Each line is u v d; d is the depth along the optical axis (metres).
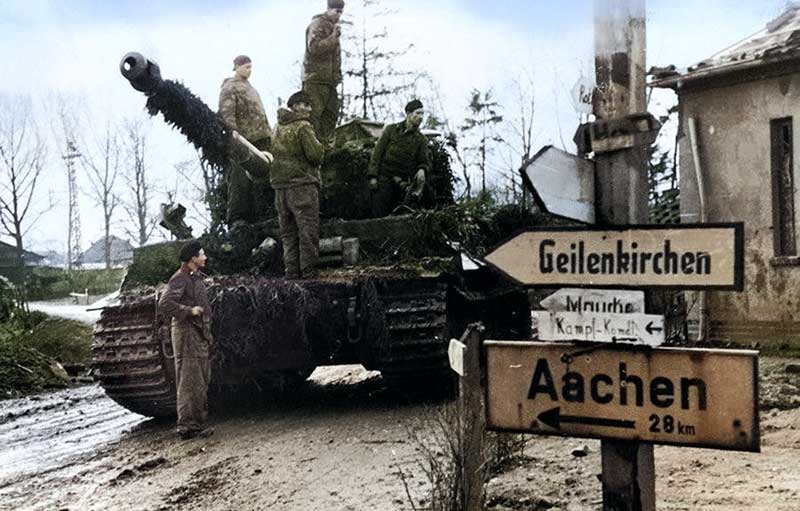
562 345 3.46
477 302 9.86
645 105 3.53
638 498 3.39
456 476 4.63
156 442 8.45
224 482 6.53
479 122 23.92
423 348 8.84
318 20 11.65
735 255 3.15
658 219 14.12
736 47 12.62
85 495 6.57
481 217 10.49
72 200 83.69
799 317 11.66
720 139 12.45
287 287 8.79
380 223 9.74
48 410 11.70
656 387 3.29
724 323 12.31
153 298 8.91
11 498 6.66
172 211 10.88
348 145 10.89
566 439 6.87
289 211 9.54
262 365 9.21
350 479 6.17
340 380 12.11
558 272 3.47
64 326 17.25
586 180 3.53
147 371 8.91
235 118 10.76
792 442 6.49
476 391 4.61
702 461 6.03
